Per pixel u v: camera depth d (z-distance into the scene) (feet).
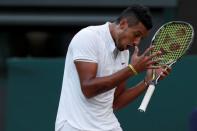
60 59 72.79
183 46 46.32
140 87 47.70
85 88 42.80
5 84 83.61
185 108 73.00
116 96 47.62
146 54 42.52
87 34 43.42
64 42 86.63
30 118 73.00
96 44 43.32
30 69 72.79
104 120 44.70
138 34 42.96
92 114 44.21
